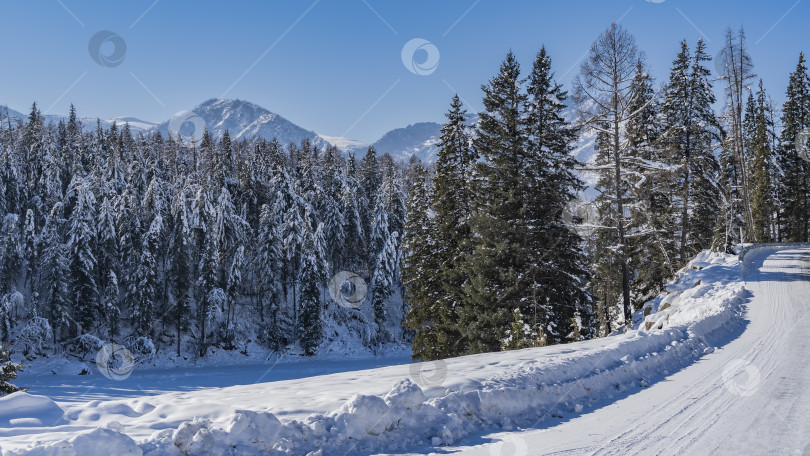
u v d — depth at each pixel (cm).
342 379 935
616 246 2386
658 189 2712
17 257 5156
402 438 626
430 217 3212
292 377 4634
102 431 490
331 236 6444
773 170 5084
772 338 1336
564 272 2477
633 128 2408
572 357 1002
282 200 6009
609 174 2462
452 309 2888
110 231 5322
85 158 6975
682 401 820
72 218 5159
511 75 2609
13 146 6638
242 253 5734
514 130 2575
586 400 850
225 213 5675
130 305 5334
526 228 2398
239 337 5800
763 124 4975
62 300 4912
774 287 2145
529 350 1228
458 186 2920
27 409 652
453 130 2948
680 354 1203
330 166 7519
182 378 4591
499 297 2416
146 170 6700
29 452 454
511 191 2436
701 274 2516
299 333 5719
